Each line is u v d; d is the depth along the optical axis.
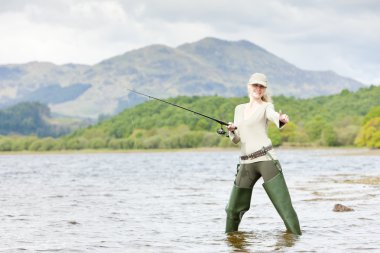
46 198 21.86
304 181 30.48
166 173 50.84
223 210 16.44
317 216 13.88
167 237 11.19
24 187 30.41
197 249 9.73
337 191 22.03
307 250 9.36
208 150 181.12
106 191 26.23
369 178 31.41
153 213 15.80
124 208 17.39
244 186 10.91
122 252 9.59
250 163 10.72
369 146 135.12
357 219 13.19
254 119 10.62
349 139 167.75
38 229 12.56
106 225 13.22
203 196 22.12
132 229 12.49
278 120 10.18
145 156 146.00
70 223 13.61
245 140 10.71
